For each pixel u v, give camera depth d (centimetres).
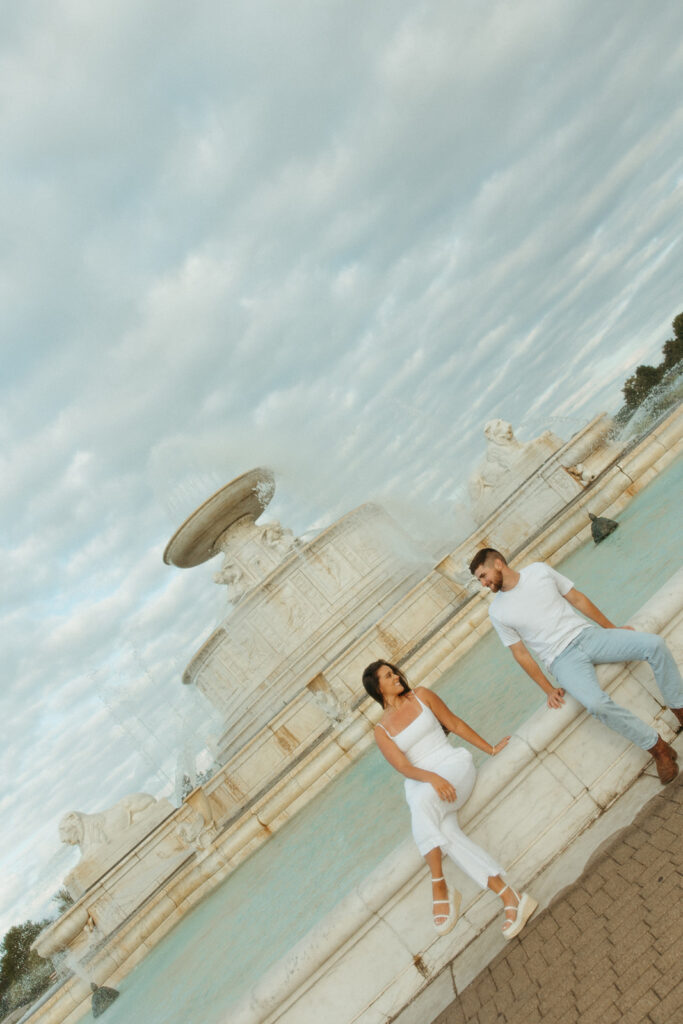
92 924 1352
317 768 1315
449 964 427
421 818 418
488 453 2258
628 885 352
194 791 1466
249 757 1568
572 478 1866
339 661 1662
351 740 1323
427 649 1426
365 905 430
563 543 1602
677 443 1609
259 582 2089
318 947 429
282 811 1297
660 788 422
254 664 2067
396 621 1697
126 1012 998
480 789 446
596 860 402
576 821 445
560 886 407
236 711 2056
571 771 450
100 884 1377
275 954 703
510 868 441
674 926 300
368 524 2233
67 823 1582
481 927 432
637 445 1712
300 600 2073
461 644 1424
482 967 392
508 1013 330
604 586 1048
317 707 1590
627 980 293
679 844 347
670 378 2512
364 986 430
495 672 1107
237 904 1053
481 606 1435
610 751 451
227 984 742
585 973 316
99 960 1244
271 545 2320
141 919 1262
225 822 1432
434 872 414
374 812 938
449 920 407
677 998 266
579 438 1880
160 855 1402
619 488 1598
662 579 873
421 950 431
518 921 393
